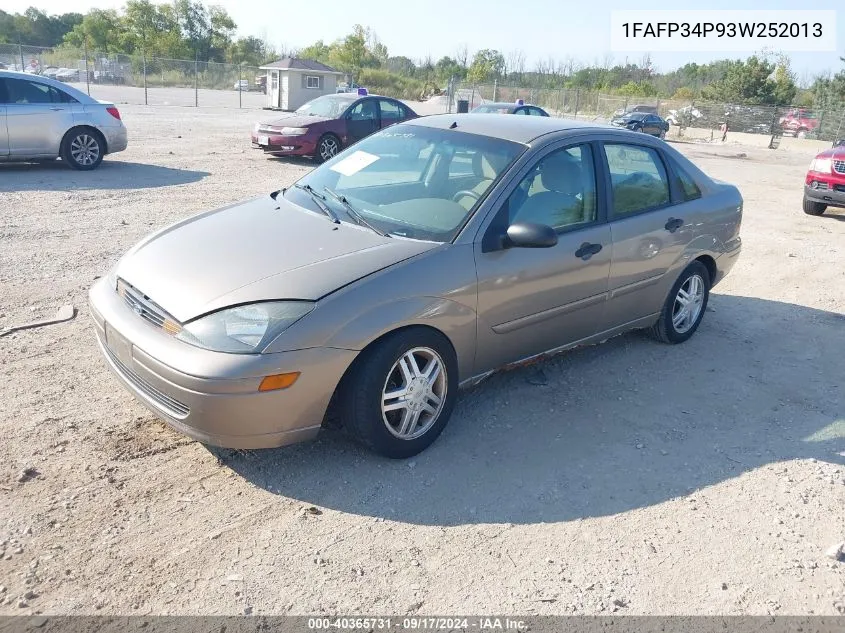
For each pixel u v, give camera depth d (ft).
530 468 12.15
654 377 16.24
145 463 11.48
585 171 14.78
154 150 50.55
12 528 9.70
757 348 18.52
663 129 109.40
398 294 11.31
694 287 18.07
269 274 11.21
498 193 13.02
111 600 8.66
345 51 254.06
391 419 11.87
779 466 12.76
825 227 36.24
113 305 11.89
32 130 37.32
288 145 48.70
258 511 10.52
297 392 10.53
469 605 8.97
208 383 10.12
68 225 26.43
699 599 9.35
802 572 9.98
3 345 15.40
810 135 130.52
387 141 15.55
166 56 257.55
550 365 16.46
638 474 12.20
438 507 10.91
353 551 9.81
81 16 329.52
